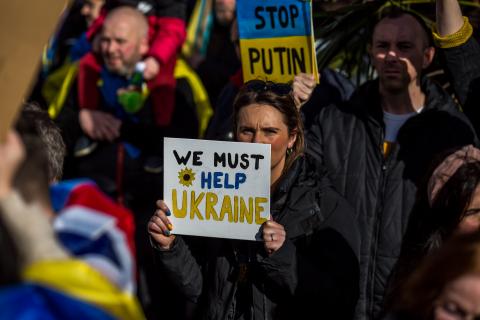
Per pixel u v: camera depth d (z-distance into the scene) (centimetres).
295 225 455
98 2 846
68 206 266
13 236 243
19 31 235
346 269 451
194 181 448
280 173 465
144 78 742
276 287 446
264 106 458
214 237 454
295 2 535
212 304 454
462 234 295
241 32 550
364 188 548
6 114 238
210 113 765
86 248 255
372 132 558
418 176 545
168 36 755
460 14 540
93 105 749
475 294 282
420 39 571
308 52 537
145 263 720
